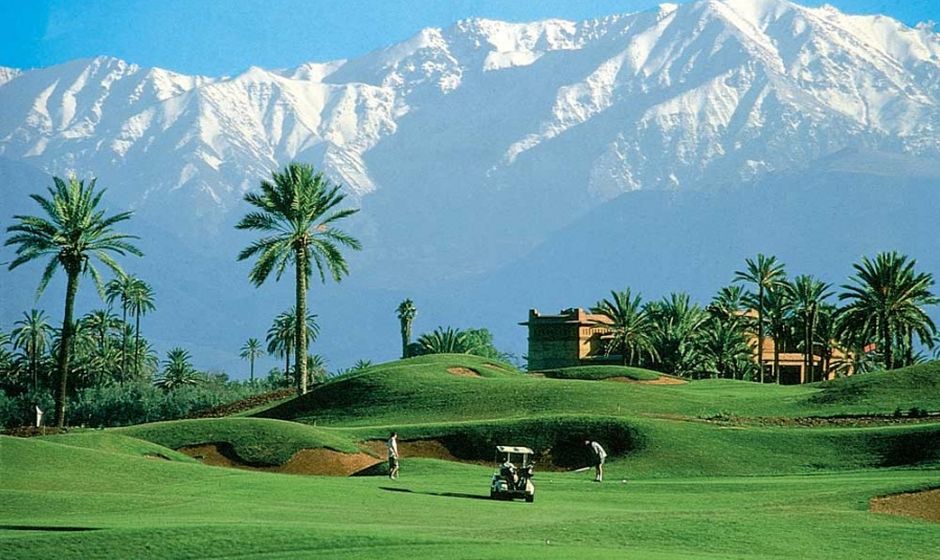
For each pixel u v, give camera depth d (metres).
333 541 37.38
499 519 45.56
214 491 53.16
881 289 120.56
